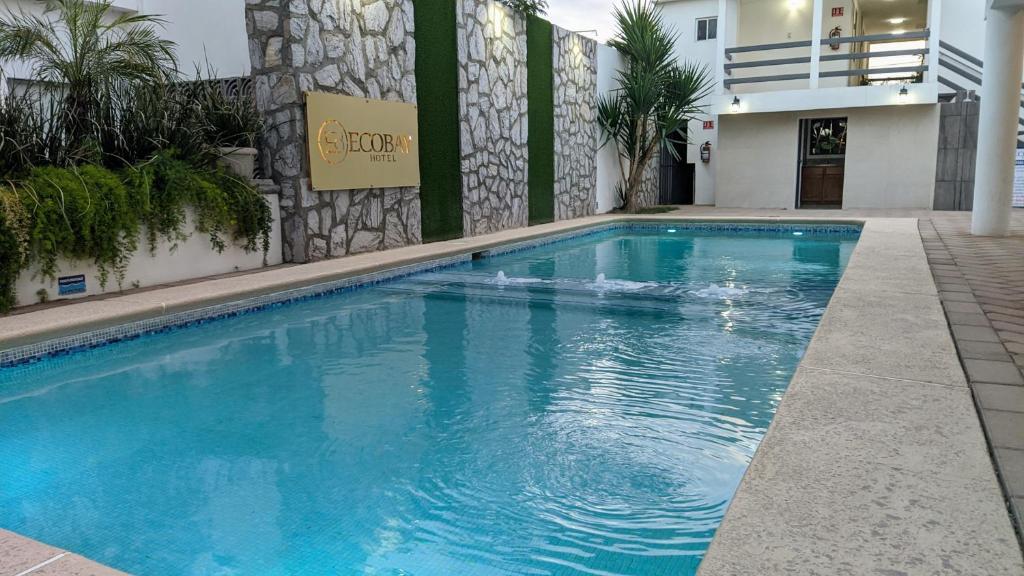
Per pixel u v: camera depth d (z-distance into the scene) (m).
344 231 7.33
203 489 2.43
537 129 11.10
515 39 10.34
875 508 1.59
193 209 5.90
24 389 3.63
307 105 6.69
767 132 14.61
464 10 9.06
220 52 8.13
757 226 11.10
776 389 3.41
